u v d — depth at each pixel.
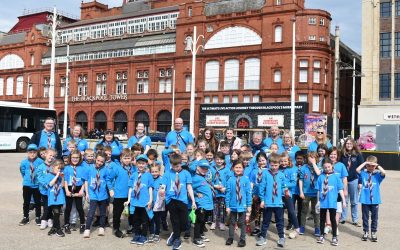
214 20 57.72
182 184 8.77
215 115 52.50
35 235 9.43
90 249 8.43
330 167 9.35
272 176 9.18
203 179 9.23
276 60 52.31
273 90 52.28
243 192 9.01
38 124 35.56
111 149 10.33
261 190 9.21
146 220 8.98
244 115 50.22
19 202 13.21
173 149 10.29
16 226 10.22
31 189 10.46
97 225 10.61
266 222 9.14
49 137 11.57
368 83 44.09
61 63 73.81
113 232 10.01
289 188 9.98
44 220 10.05
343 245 9.23
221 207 10.43
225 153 11.14
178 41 60.56
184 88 59.91
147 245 8.92
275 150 10.81
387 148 31.98
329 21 52.06
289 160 10.07
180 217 8.74
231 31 56.53
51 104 35.53
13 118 34.56
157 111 62.22
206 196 9.20
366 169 9.84
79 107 70.56
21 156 30.92
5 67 81.56
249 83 54.81
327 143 11.39
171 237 8.96
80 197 9.86
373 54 43.97
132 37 68.38
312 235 10.19
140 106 63.91
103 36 72.50
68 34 76.81
